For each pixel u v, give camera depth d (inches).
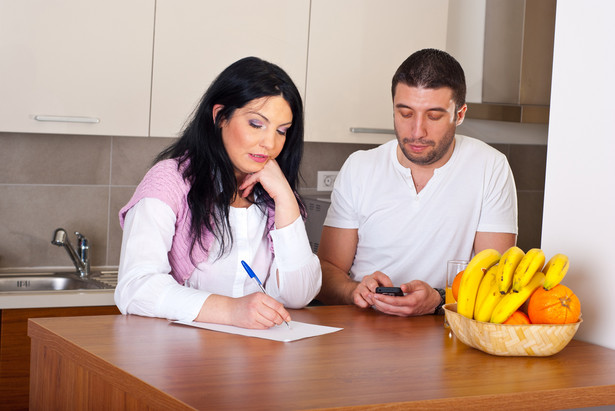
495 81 120.8
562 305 51.2
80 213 118.8
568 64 60.4
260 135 62.8
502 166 79.9
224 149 64.0
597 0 57.9
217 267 65.9
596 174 57.9
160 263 60.9
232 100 62.2
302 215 70.6
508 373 47.8
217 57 109.4
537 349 51.1
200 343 51.4
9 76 99.8
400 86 72.3
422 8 120.7
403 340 55.6
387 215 79.2
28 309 97.3
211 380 42.7
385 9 118.6
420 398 41.3
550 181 62.1
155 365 45.5
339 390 42.0
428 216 78.2
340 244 82.1
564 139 60.7
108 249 120.6
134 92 105.7
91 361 47.8
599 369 50.0
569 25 60.4
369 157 81.4
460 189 78.2
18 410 97.7
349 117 118.4
